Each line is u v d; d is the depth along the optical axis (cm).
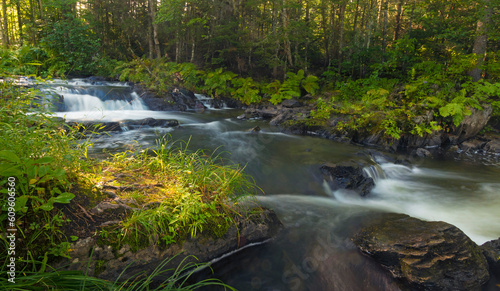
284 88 1744
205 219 310
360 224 421
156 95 1444
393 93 1316
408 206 529
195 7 2295
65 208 253
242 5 2477
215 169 391
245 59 2417
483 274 307
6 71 277
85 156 330
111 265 249
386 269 320
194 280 292
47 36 1688
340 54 2011
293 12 2469
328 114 1117
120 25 2198
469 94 1216
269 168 616
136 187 319
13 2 2172
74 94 1167
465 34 1470
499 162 859
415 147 991
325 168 598
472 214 503
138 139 788
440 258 313
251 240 346
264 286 294
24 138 247
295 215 445
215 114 1412
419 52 1830
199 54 2433
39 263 218
